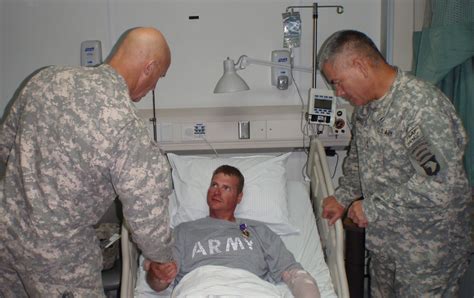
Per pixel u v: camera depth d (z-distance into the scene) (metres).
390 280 2.08
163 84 2.73
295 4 2.68
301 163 2.80
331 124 2.51
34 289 1.48
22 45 2.68
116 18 2.66
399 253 1.87
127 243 1.76
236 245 1.91
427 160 1.61
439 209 1.74
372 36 2.74
